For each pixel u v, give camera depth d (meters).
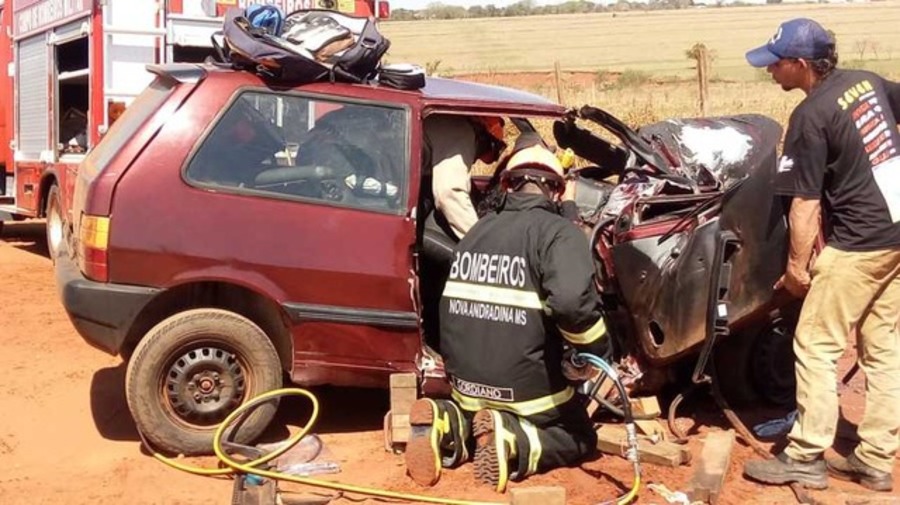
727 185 5.80
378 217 5.69
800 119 5.09
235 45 5.66
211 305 5.77
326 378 5.75
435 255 6.03
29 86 12.67
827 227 5.28
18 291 10.14
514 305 5.12
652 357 5.94
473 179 6.83
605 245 6.05
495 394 5.21
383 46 5.92
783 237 5.48
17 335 8.27
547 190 5.33
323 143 5.72
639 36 72.19
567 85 41.50
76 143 11.88
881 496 5.14
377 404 6.60
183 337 5.52
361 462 5.59
